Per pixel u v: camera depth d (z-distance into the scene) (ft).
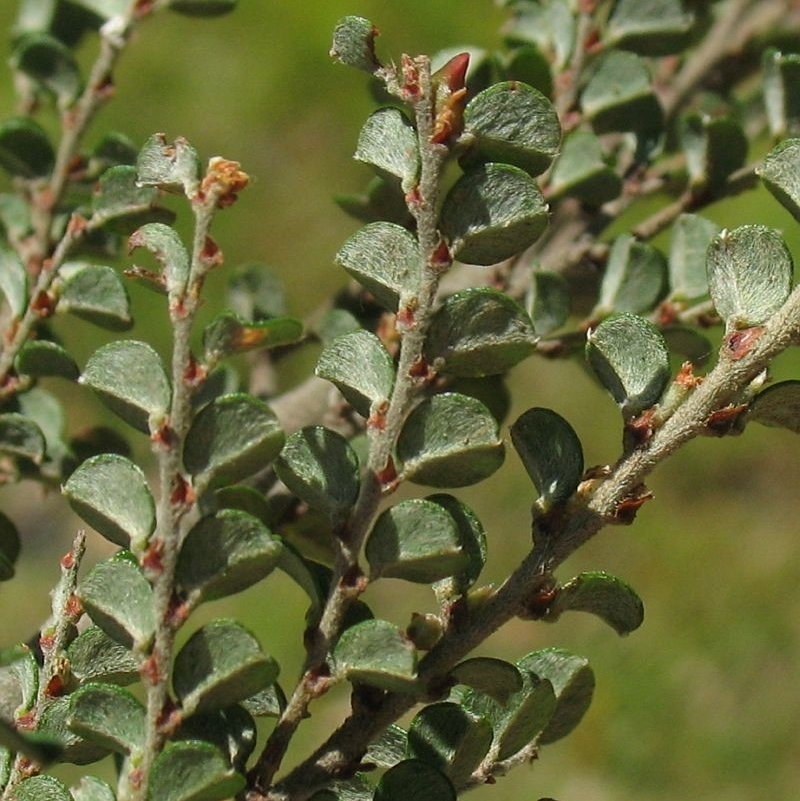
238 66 1.97
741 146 0.64
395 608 1.66
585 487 0.54
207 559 0.52
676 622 1.82
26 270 0.62
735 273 0.53
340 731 0.54
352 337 0.54
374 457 0.53
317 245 1.85
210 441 0.52
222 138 1.90
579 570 1.86
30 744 0.49
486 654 1.75
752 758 1.71
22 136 0.64
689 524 1.92
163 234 0.52
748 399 0.53
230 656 0.52
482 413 0.53
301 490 0.54
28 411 0.63
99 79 0.64
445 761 0.54
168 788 0.51
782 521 1.92
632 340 0.54
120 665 0.55
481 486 1.84
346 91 1.97
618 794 1.69
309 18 2.00
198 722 0.54
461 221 0.53
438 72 0.53
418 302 0.53
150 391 0.52
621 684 1.76
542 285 0.62
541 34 0.66
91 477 0.53
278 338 0.52
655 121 0.65
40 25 0.67
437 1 1.93
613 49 0.66
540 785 1.68
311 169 1.91
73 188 0.65
